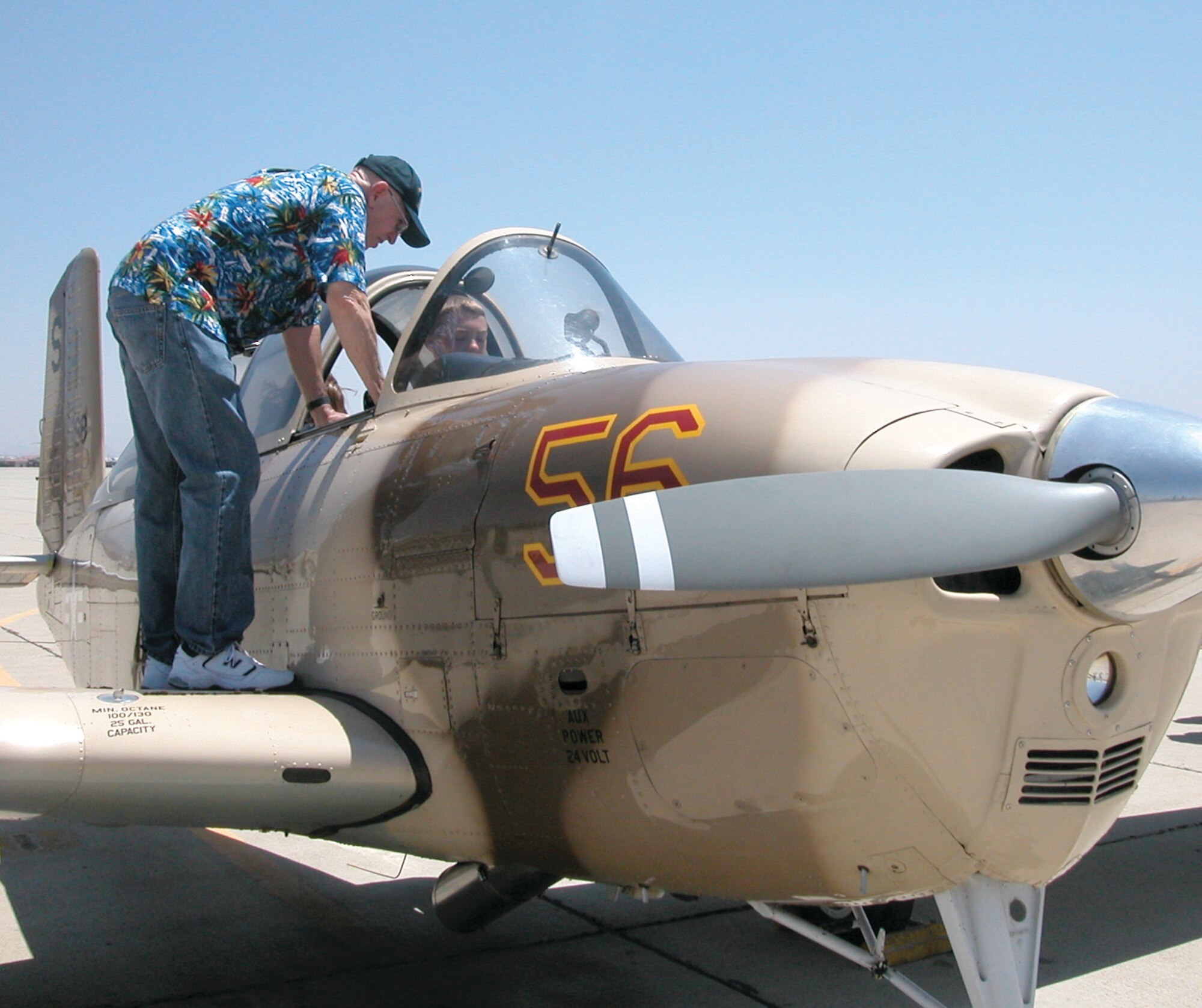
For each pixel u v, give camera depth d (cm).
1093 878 407
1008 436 196
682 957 339
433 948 347
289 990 311
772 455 211
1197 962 331
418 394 309
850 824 211
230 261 298
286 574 317
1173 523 183
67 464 617
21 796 232
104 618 479
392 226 341
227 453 290
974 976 221
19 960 336
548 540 240
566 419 250
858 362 235
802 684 206
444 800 268
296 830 286
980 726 199
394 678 276
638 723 227
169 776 243
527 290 316
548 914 380
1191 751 611
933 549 182
